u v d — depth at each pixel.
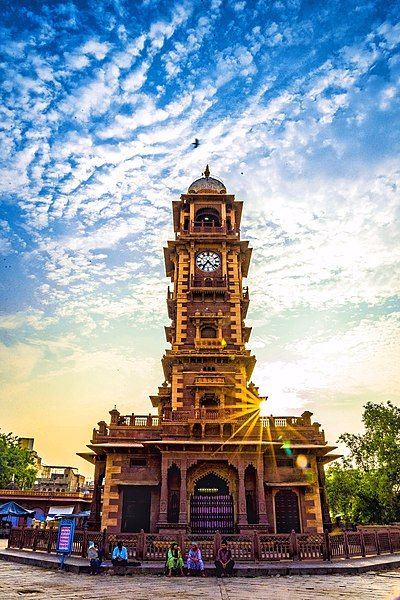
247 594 15.38
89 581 19.11
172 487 33.56
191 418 34.47
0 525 52.88
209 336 41.81
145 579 20.41
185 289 43.69
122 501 33.47
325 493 36.28
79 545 26.72
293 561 24.39
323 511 35.78
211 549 25.28
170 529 31.25
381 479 48.00
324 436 34.84
